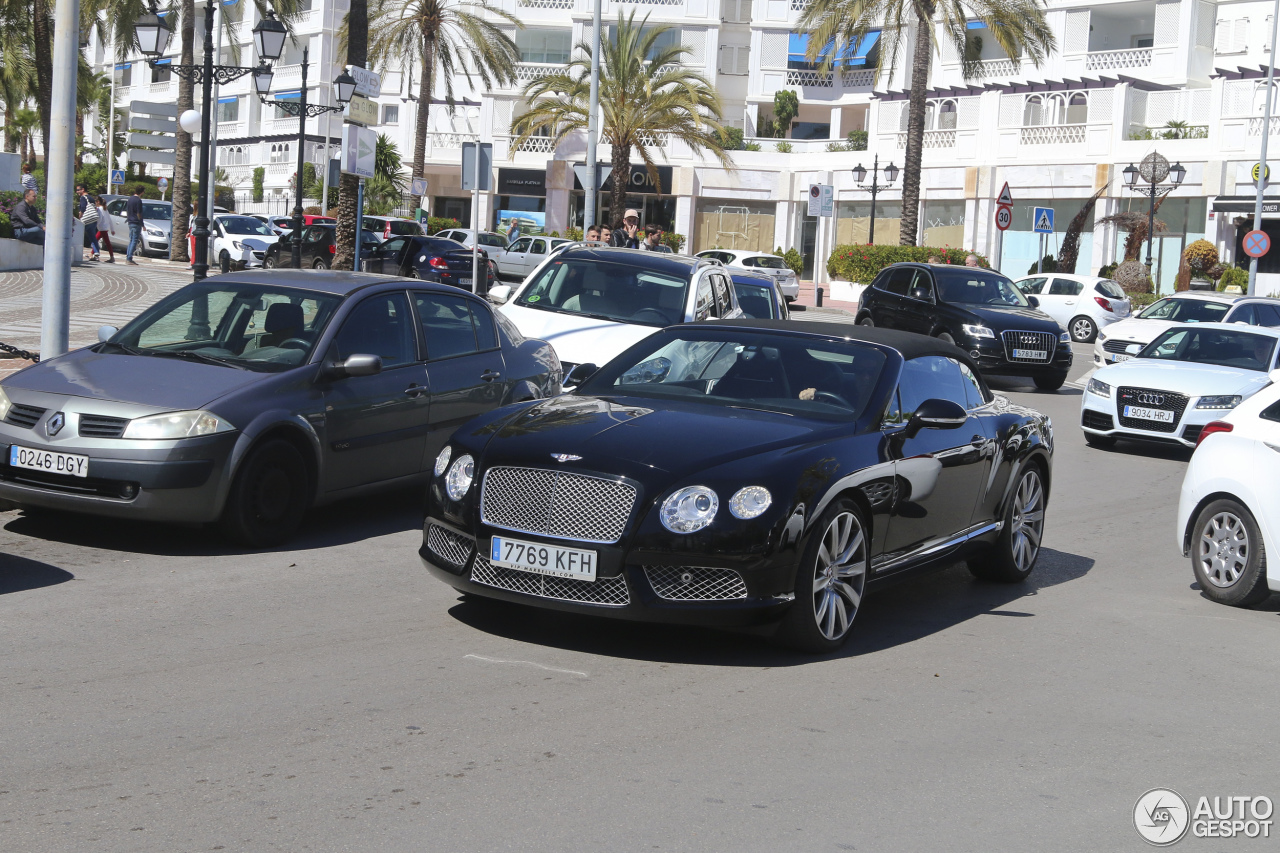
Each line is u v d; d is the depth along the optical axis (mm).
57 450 7629
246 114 71438
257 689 5457
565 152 29031
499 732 5051
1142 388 15062
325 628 6465
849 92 59219
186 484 7637
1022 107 44875
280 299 8922
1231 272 38344
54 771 4477
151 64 18672
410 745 4863
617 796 4449
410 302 9430
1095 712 5723
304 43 67500
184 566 7637
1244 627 7516
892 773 4816
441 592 7340
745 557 5906
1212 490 8109
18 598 6754
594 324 12406
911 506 7004
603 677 5859
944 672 6250
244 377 8180
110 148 68938
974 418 7938
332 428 8438
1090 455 15141
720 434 6402
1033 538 8594
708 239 54281
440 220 54469
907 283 23469
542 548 6012
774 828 4238
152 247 40062
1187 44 46375
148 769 4527
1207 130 40750
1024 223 45031
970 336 21484
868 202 50375
